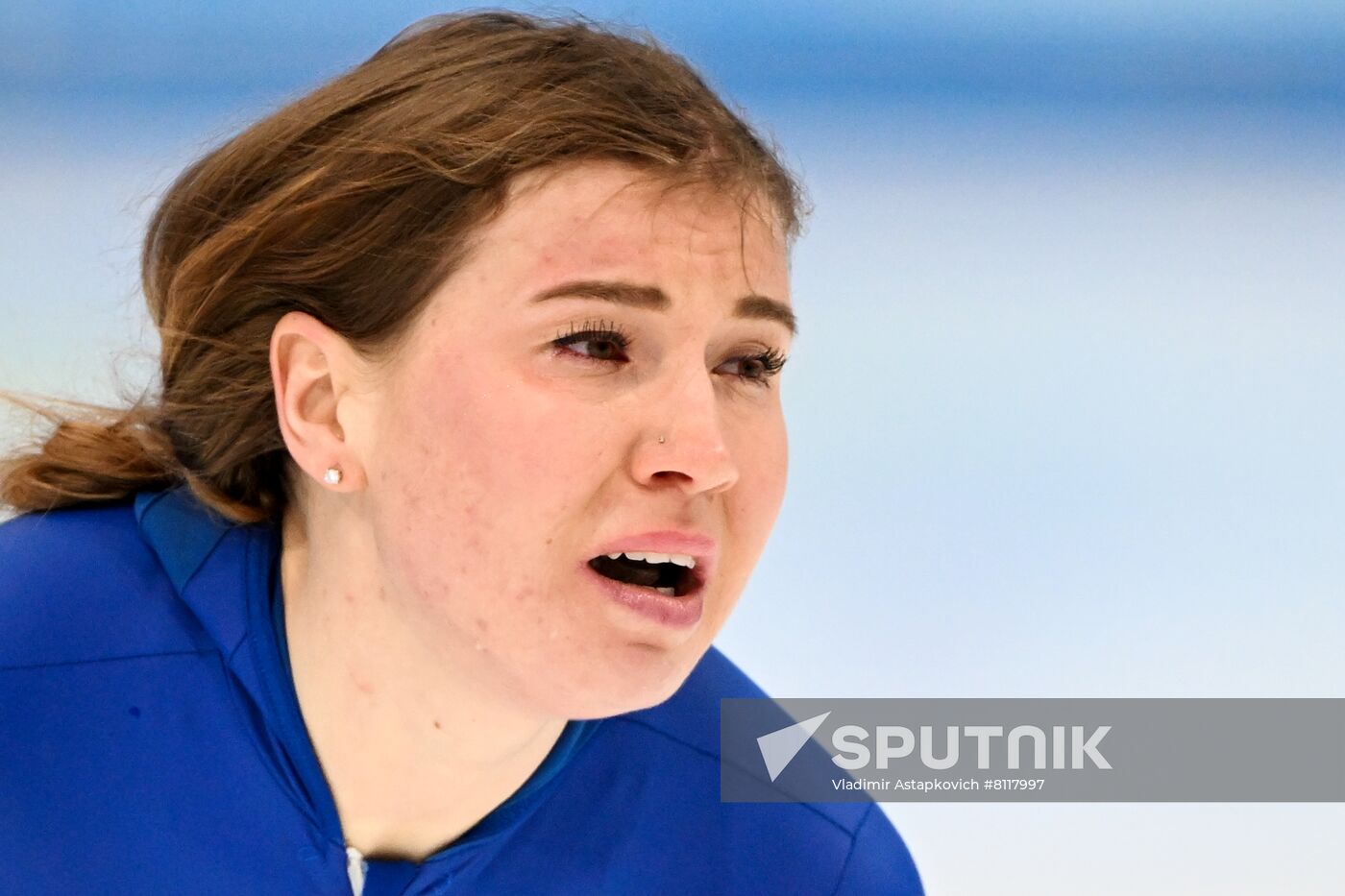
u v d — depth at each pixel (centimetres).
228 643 485
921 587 1112
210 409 501
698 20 1991
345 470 445
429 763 473
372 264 425
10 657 488
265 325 473
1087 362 1509
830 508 1216
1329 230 1875
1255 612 1123
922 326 1543
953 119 2038
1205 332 1599
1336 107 2155
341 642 466
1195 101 2123
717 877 524
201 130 1625
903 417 1369
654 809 520
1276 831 905
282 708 479
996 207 1845
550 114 407
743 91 2012
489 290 407
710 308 409
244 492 513
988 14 2086
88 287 1253
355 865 488
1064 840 892
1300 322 1644
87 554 523
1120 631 1084
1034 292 1652
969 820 906
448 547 418
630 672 419
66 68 1683
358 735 474
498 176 405
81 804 478
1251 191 1958
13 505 569
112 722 484
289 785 480
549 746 491
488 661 427
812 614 1069
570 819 506
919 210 1812
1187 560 1188
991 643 1051
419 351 417
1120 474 1311
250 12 1758
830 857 534
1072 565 1164
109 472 553
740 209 415
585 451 402
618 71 425
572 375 407
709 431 400
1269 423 1424
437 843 495
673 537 409
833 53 2034
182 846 484
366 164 432
